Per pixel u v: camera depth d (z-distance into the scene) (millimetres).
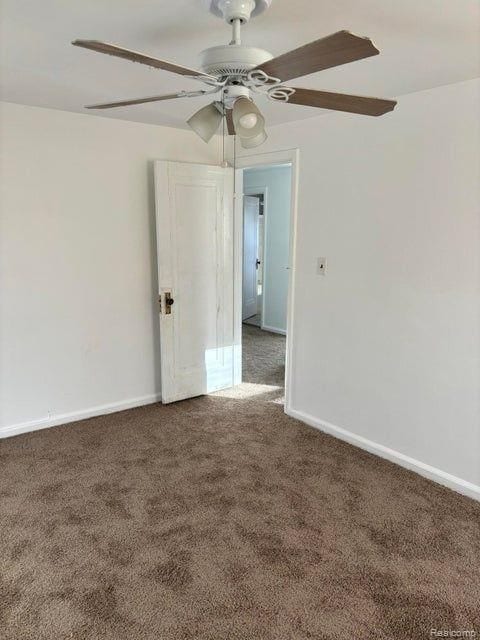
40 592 1833
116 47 1221
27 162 2975
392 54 1937
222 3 1465
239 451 2996
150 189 3533
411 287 2656
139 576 1922
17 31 1772
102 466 2789
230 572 1949
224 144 3832
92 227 3307
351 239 2955
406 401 2768
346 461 2881
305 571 1961
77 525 2236
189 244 3670
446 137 2395
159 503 2422
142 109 2992
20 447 3018
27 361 3178
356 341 3016
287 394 3584
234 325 4121
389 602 1803
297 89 1558
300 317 3400
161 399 3854
